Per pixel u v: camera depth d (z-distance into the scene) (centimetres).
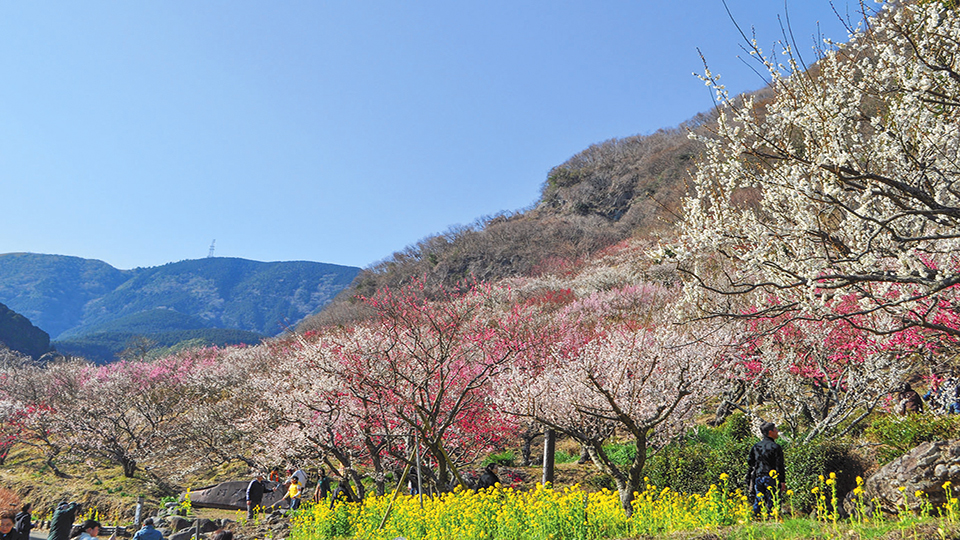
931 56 557
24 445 3338
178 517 1684
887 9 579
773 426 733
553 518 738
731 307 1277
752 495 718
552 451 1365
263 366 3419
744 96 640
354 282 8144
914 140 568
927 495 632
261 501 1714
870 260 557
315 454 1752
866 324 1021
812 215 594
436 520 870
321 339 1673
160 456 2709
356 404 1596
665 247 685
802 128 608
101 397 3106
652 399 1104
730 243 667
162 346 13438
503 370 1507
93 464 2850
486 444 1695
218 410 2636
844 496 851
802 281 595
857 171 554
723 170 661
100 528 1678
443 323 1447
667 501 782
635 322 1942
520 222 8194
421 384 1292
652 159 8062
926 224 659
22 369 4069
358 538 960
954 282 501
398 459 1538
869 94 610
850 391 1174
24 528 999
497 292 2570
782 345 1331
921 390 1306
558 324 2266
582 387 1119
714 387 1181
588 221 7562
